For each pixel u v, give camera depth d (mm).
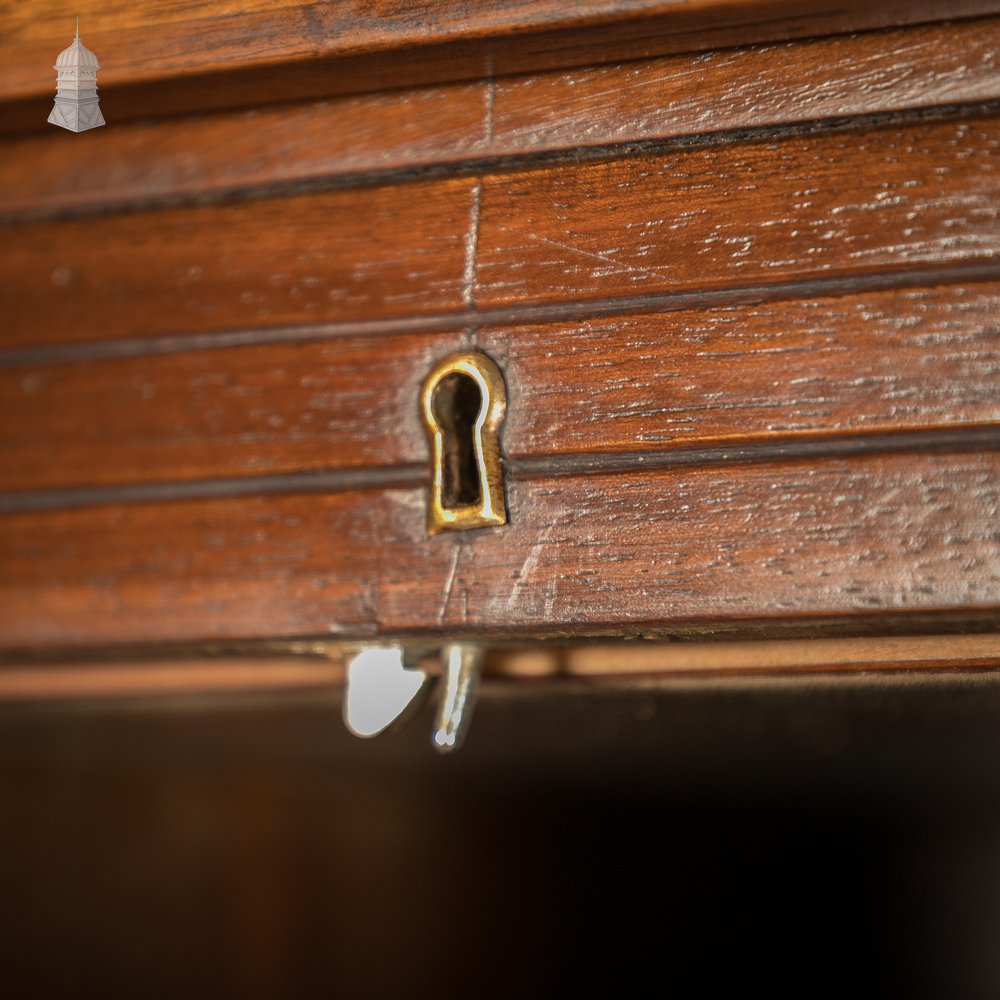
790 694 252
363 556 235
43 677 257
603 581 228
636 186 232
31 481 247
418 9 228
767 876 395
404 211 238
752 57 230
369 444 236
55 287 249
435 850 391
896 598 222
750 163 229
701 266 229
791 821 395
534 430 231
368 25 229
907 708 261
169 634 240
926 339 224
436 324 235
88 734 290
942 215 224
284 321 240
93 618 243
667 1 223
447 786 351
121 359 246
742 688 247
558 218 233
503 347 233
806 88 228
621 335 230
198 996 336
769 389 226
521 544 230
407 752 305
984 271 223
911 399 223
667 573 227
